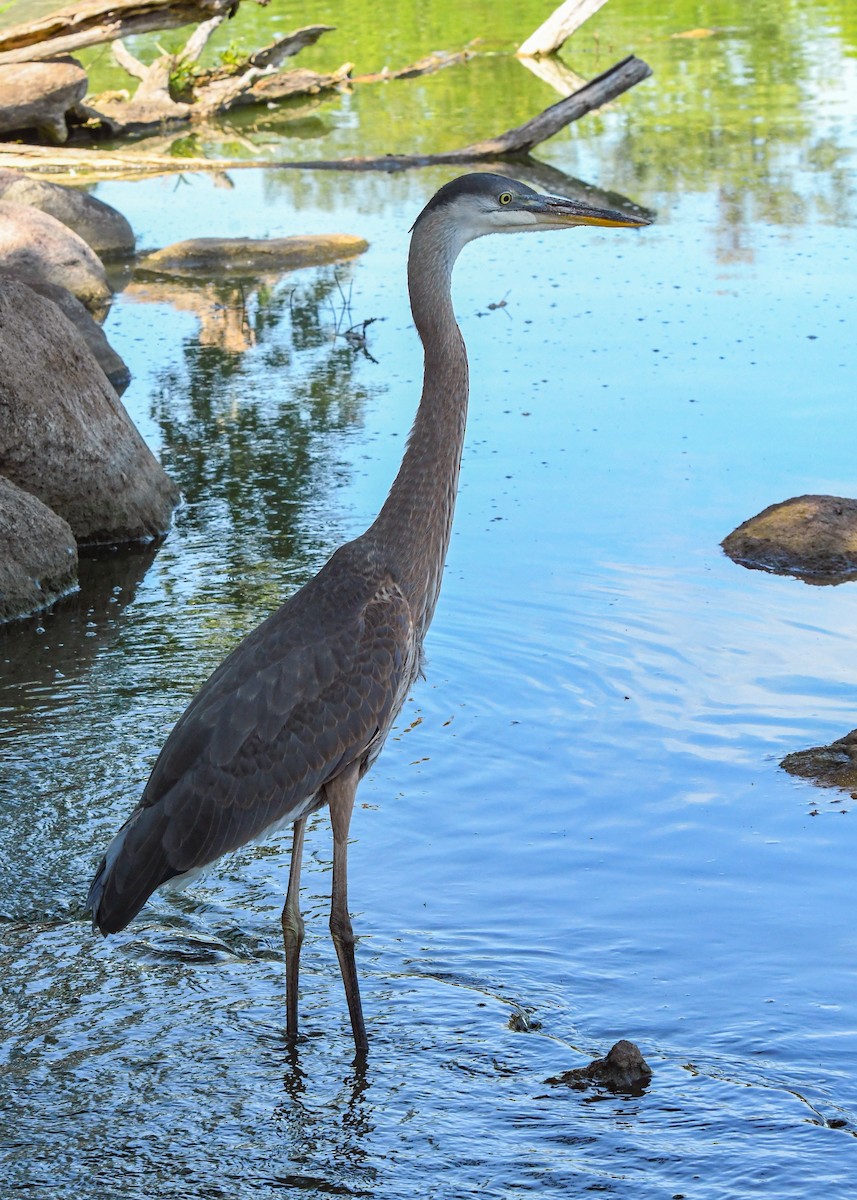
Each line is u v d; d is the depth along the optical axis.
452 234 5.46
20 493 8.99
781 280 14.69
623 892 5.61
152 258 17.14
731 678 7.26
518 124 23.11
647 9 33.88
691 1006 4.93
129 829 4.73
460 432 5.38
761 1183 4.08
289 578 8.87
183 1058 4.79
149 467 10.03
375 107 25.53
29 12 27.05
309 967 5.30
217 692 4.86
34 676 7.75
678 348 12.75
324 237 17.31
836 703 6.97
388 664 5.01
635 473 10.09
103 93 26.58
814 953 5.16
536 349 12.97
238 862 6.09
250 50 29.05
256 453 11.04
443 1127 4.40
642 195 18.59
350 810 4.98
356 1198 4.11
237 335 14.25
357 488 10.24
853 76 25.41
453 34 31.91
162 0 23.67
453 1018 4.94
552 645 7.70
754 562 8.67
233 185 20.97
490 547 8.99
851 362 12.10
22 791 6.52
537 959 5.24
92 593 8.91
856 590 8.27
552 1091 4.56
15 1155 4.32
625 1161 4.21
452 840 6.04
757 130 21.92
